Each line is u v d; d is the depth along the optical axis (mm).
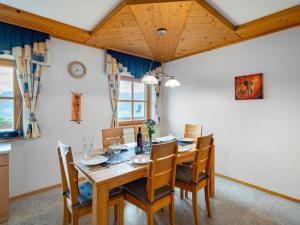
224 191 2807
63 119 3000
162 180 1735
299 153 2492
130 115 4109
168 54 3871
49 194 2695
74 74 3104
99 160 1924
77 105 3141
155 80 2551
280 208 2338
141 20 2389
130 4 2014
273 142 2727
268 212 2248
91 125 3322
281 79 2633
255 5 2170
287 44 2568
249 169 2990
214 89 3463
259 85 2834
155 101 4422
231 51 3201
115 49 3539
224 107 3312
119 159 2008
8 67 2596
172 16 2287
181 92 4082
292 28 2521
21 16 2291
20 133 2668
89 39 3041
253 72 2924
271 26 2570
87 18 2498
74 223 1603
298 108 2490
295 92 2512
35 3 2127
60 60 2965
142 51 3676
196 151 1989
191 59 3861
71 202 1604
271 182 2748
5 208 2062
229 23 2584
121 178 1644
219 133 3395
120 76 3830
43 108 2797
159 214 2213
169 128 4367
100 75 3443
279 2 2102
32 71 2637
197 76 3758
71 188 1580
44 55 2732
